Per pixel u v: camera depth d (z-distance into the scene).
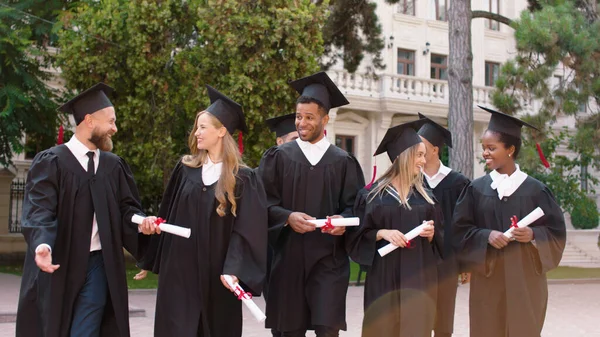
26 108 13.88
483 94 24.66
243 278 4.35
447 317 5.39
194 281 4.50
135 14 13.16
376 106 23.11
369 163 23.42
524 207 4.88
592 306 11.64
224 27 12.85
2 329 7.88
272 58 13.16
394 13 24.64
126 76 13.96
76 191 4.49
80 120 4.59
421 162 5.03
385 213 4.95
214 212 4.52
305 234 5.03
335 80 22.42
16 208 17.02
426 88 23.83
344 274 5.07
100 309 4.44
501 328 4.82
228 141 4.58
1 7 13.22
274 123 6.87
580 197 19.08
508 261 4.74
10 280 12.78
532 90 15.52
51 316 4.31
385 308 4.88
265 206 4.61
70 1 15.32
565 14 15.08
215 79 13.62
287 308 5.03
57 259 4.40
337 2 16.66
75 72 13.83
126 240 4.73
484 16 15.96
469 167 14.13
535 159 15.02
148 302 10.84
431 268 4.92
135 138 14.00
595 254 23.59
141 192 15.27
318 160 5.18
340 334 8.16
